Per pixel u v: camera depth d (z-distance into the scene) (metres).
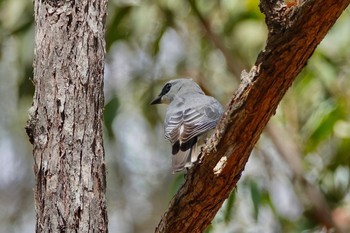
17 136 17.86
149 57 14.10
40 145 7.22
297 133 13.30
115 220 18.27
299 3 6.26
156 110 14.23
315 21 6.14
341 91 13.15
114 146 14.92
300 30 6.20
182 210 7.11
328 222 12.90
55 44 7.41
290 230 13.21
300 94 13.45
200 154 6.91
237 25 13.55
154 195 18.42
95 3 7.61
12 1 12.70
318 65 12.95
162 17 13.67
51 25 7.46
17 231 18.33
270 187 13.31
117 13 13.32
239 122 6.63
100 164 7.28
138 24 13.37
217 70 14.34
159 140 17.44
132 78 14.04
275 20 6.25
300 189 13.43
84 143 7.23
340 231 12.86
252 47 13.60
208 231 11.46
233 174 6.86
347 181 13.47
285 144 13.12
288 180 14.04
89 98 7.36
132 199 18.31
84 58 7.42
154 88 14.01
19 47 12.35
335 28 13.09
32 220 18.47
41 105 7.30
